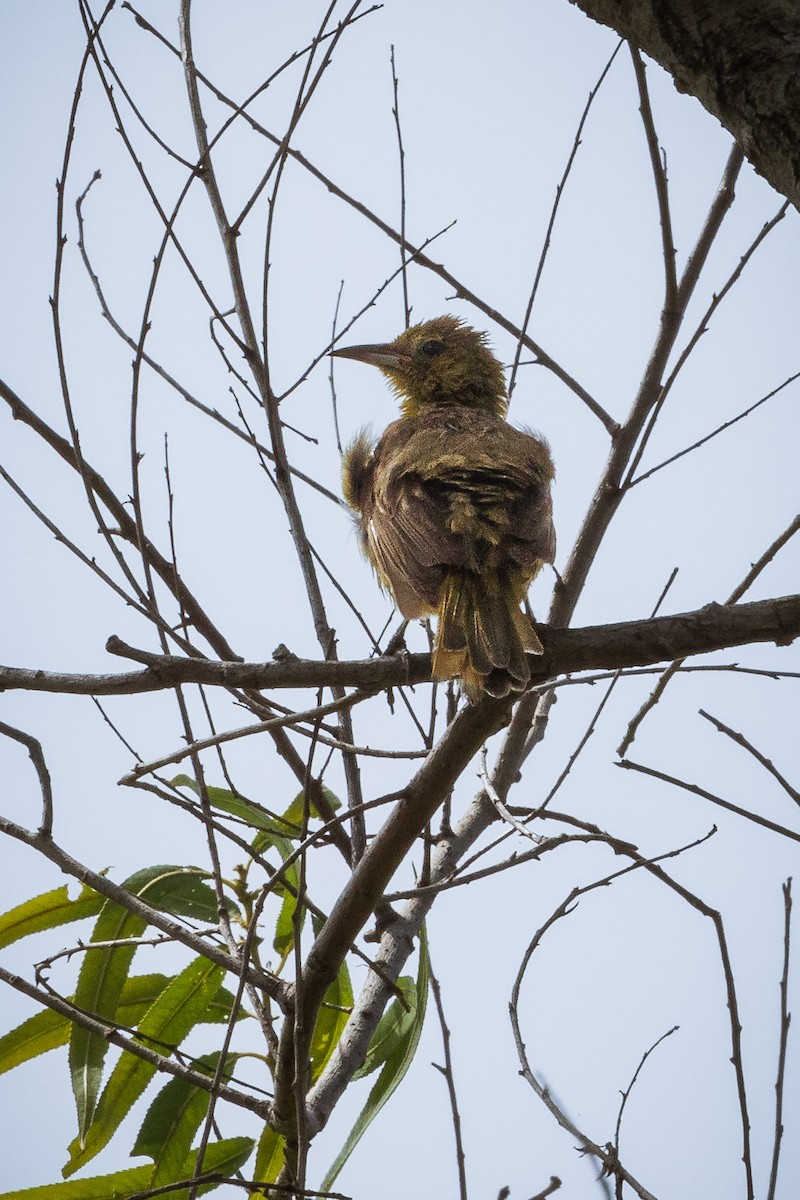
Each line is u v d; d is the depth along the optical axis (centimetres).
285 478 922
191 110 969
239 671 783
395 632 1030
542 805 884
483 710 795
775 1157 786
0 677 795
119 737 916
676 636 785
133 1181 930
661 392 1019
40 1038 1000
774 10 571
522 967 867
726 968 817
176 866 1024
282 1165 929
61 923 1012
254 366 972
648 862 834
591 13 624
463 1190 796
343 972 1025
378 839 820
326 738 830
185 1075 830
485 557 911
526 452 1052
